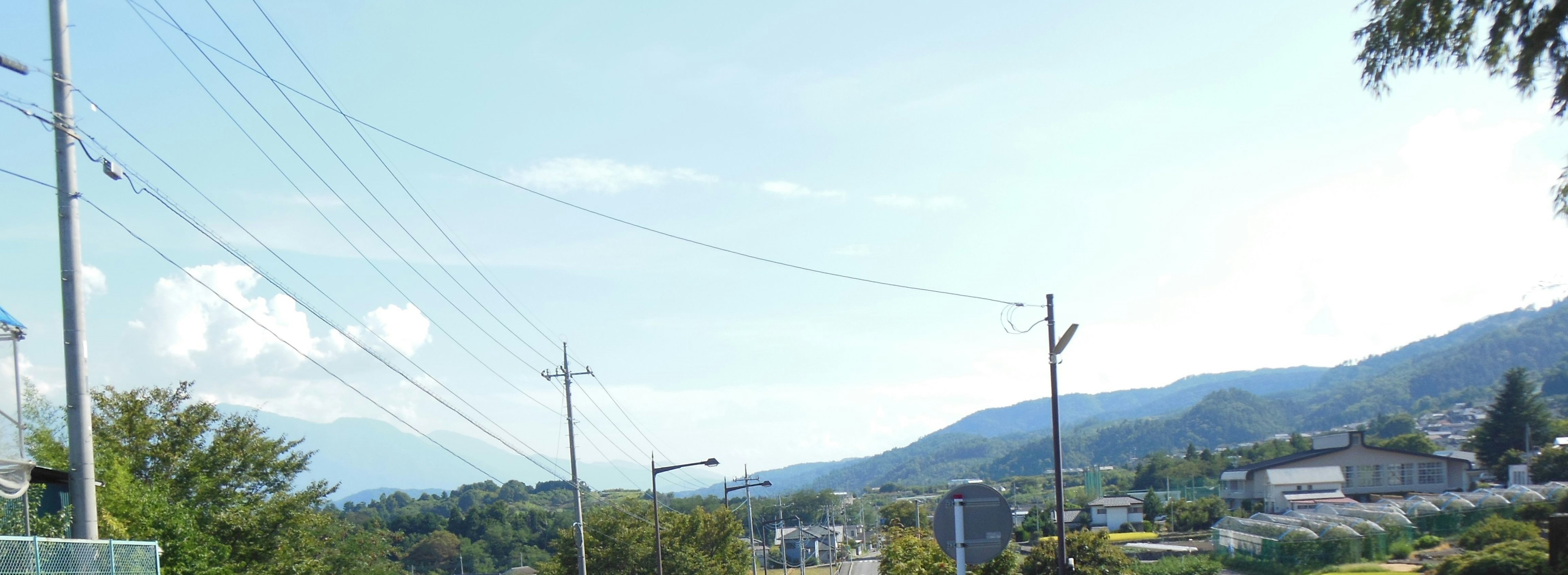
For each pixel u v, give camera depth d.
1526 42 11.30
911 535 24.98
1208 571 43.88
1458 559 30.97
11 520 17.78
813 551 121.56
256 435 34.75
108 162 12.34
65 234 12.23
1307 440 126.94
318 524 35.00
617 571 54.72
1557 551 14.53
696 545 59.47
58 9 12.01
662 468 43.53
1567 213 11.59
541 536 104.88
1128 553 53.28
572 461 36.12
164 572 21.92
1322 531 47.16
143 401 32.25
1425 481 81.81
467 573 95.62
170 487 29.92
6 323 17.39
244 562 31.30
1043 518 88.62
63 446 22.59
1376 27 12.51
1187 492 93.88
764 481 63.16
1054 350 21.91
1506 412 86.25
